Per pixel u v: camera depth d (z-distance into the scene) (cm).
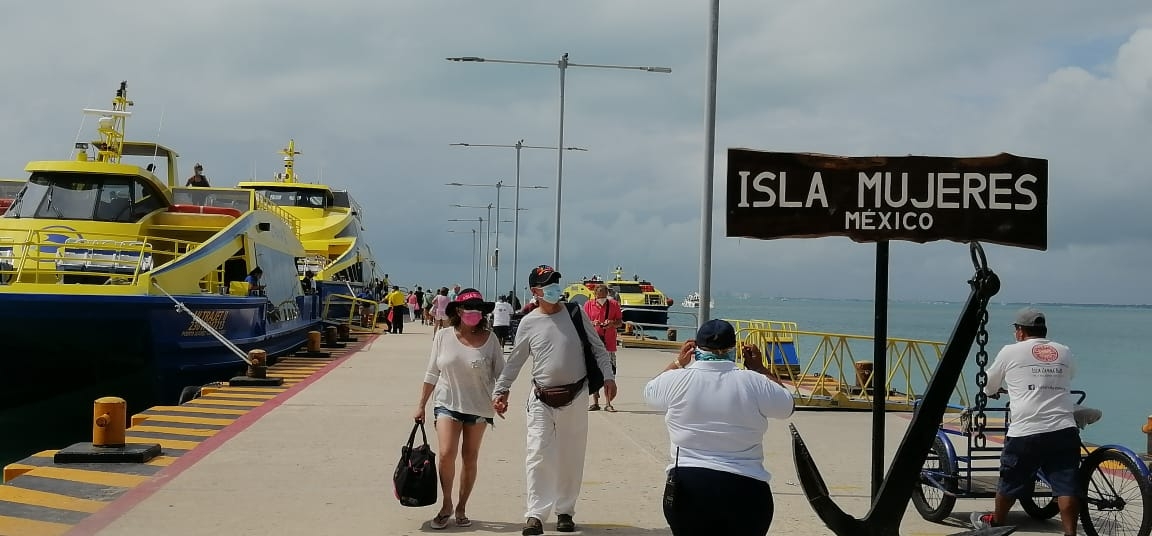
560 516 798
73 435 1794
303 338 2969
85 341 1675
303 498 897
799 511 887
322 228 4369
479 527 809
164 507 849
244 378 1839
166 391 1816
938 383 679
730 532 554
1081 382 2953
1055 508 866
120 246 1812
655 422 1439
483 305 809
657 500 915
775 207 718
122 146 2338
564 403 789
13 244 1678
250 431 1278
